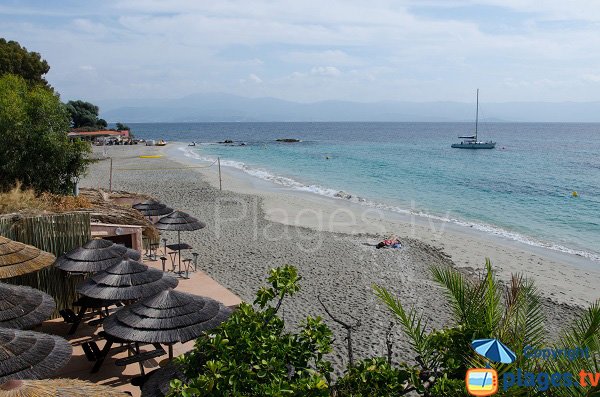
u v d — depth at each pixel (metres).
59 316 11.54
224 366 4.53
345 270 17.02
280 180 42.28
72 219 11.19
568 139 131.25
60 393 5.11
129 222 14.32
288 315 12.79
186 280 14.79
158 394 5.61
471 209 30.23
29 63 43.81
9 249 9.06
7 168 17.72
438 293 14.80
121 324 7.33
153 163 54.72
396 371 5.21
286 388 4.36
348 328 6.00
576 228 25.48
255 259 18.11
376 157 67.06
